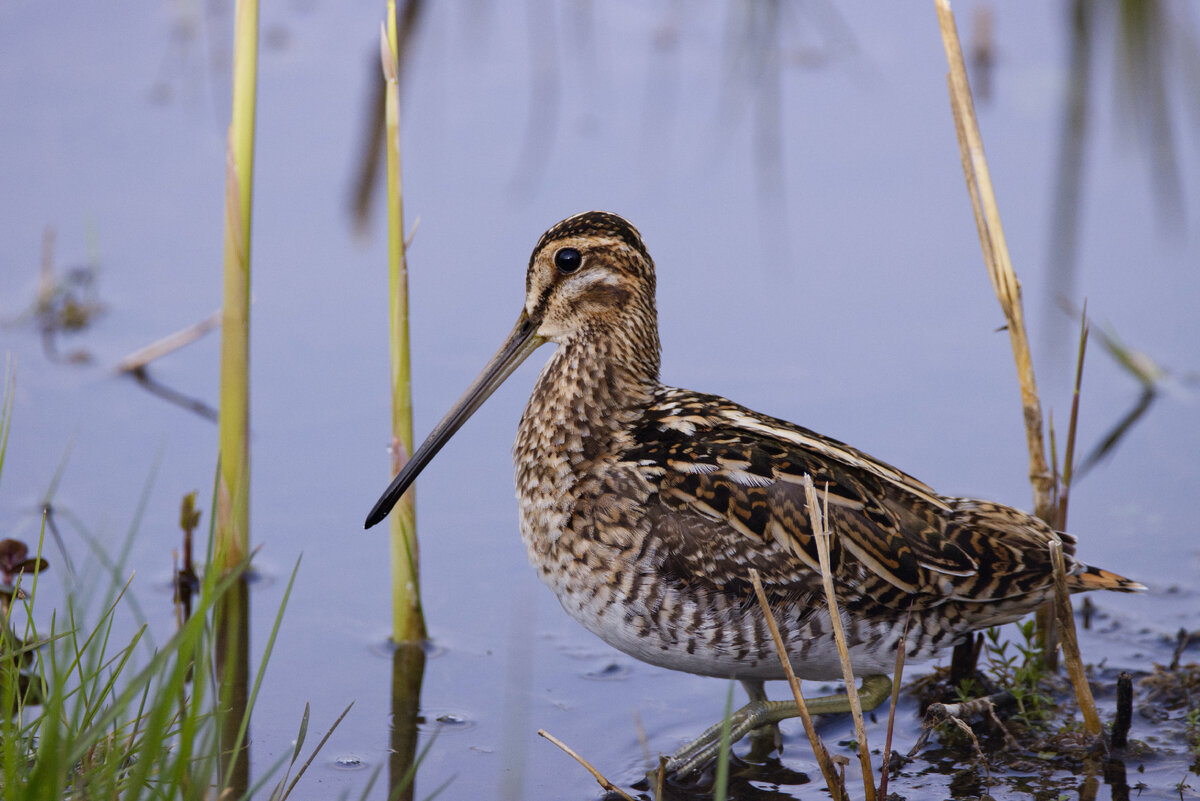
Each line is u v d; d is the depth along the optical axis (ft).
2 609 30.30
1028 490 39.70
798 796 29.78
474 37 61.11
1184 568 37.58
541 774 30.73
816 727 32.73
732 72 56.49
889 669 30.83
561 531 31.22
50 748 22.74
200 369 45.78
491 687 33.83
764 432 31.24
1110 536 38.78
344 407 43.55
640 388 32.83
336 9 64.54
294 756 28.02
